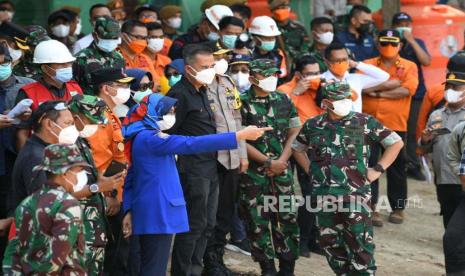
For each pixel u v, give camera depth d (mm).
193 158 15914
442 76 28500
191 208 15875
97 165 15000
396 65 22703
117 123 15445
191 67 15828
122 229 14836
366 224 15727
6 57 15352
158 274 14297
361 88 21844
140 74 16703
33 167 12484
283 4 24922
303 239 19578
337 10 32062
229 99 16703
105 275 15977
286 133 17531
